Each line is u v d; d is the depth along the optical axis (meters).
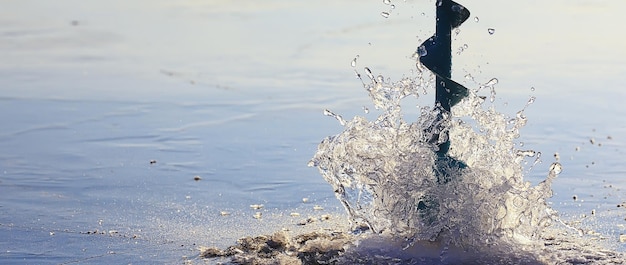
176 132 6.85
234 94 8.16
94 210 4.96
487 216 3.95
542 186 4.04
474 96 4.29
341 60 9.48
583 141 6.25
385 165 4.13
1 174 5.77
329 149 4.30
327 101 7.71
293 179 5.53
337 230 4.46
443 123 4.06
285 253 4.09
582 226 4.47
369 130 4.29
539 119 6.82
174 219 4.77
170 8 14.10
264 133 6.73
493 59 9.05
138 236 4.47
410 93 4.37
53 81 8.97
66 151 6.37
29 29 12.27
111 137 6.75
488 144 4.24
